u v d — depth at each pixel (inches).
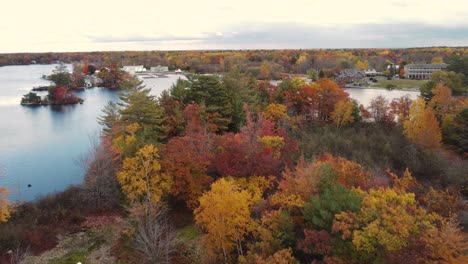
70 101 4279.0
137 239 987.9
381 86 5044.3
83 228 1256.8
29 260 1072.8
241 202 915.4
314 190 933.2
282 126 2070.6
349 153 1804.9
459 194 1330.0
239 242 938.1
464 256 643.5
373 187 1051.3
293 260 765.3
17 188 1738.4
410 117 2006.6
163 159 1255.5
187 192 1255.5
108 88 5940.0
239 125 2001.7
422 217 770.8
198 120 1791.3
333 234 784.9
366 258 719.7
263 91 2733.8
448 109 2284.7
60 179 1857.8
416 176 1664.6
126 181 1234.6
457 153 1929.1
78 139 2608.3
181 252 1067.3
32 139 2615.7
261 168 1152.2
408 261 625.0
